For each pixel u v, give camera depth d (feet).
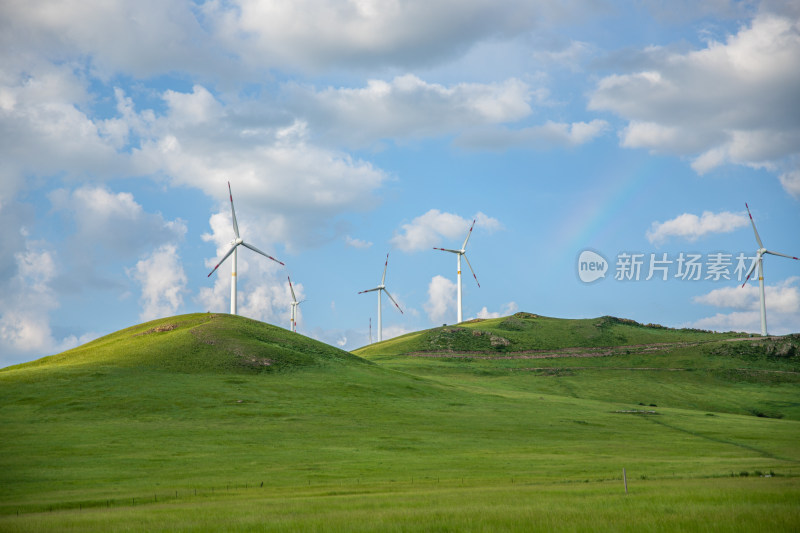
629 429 337.11
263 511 134.21
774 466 202.49
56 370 426.92
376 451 263.70
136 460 240.12
